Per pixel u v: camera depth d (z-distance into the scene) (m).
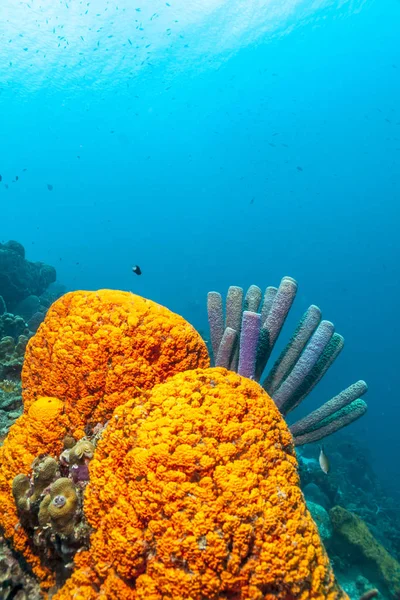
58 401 2.20
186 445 1.63
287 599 1.49
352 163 87.00
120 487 1.66
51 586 2.02
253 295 3.77
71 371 2.17
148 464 1.61
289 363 3.42
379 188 90.88
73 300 2.31
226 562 1.48
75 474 1.97
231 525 1.50
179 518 1.51
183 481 1.58
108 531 1.62
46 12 39.44
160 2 42.12
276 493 1.63
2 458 2.17
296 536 1.55
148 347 2.17
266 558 1.48
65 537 1.78
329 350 3.49
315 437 3.47
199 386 1.88
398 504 14.37
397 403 45.47
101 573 1.63
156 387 1.97
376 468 22.41
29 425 2.15
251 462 1.67
